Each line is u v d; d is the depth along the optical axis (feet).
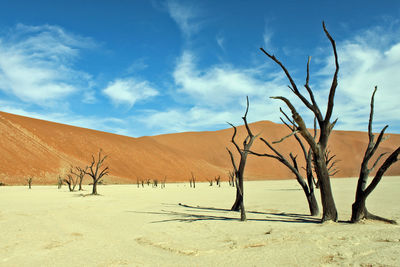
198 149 387.14
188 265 15.85
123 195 79.87
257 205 49.11
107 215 37.27
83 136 268.00
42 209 44.29
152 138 368.68
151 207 47.37
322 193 29.48
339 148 379.35
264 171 341.21
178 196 76.07
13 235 24.75
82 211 41.75
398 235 20.89
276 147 396.98
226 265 15.64
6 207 47.37
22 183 168.25
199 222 30.50
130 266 15.88
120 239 22.88
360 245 18.49
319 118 29.68
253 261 16.12
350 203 49.26
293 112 27.61
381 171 26.96
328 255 16.61
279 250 18.12
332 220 28.99
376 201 49.16
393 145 412.16
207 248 19.27
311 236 21.22
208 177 301.02
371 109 29.89
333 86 28.22
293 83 29.40
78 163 222.28
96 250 19.51
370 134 29.55
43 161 201.57
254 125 467.52
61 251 19.35
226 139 418.51
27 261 17.15
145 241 21.95
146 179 243.81
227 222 30.12
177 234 24.36
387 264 14.60
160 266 15.76
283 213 38.17
